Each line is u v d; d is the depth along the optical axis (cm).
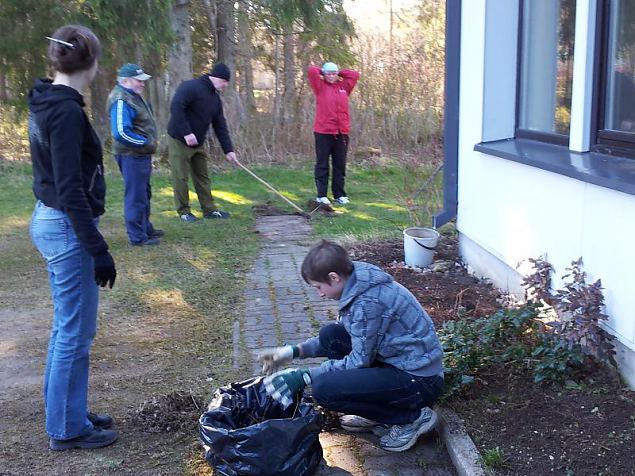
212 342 476
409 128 1353
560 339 377
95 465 326
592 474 292
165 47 1159
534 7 530
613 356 374
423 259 626
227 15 1313
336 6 1312
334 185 965
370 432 354
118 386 409
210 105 823
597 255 381
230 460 299
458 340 389
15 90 1188
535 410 347
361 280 315
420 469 322
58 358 327
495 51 553
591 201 385
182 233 788
